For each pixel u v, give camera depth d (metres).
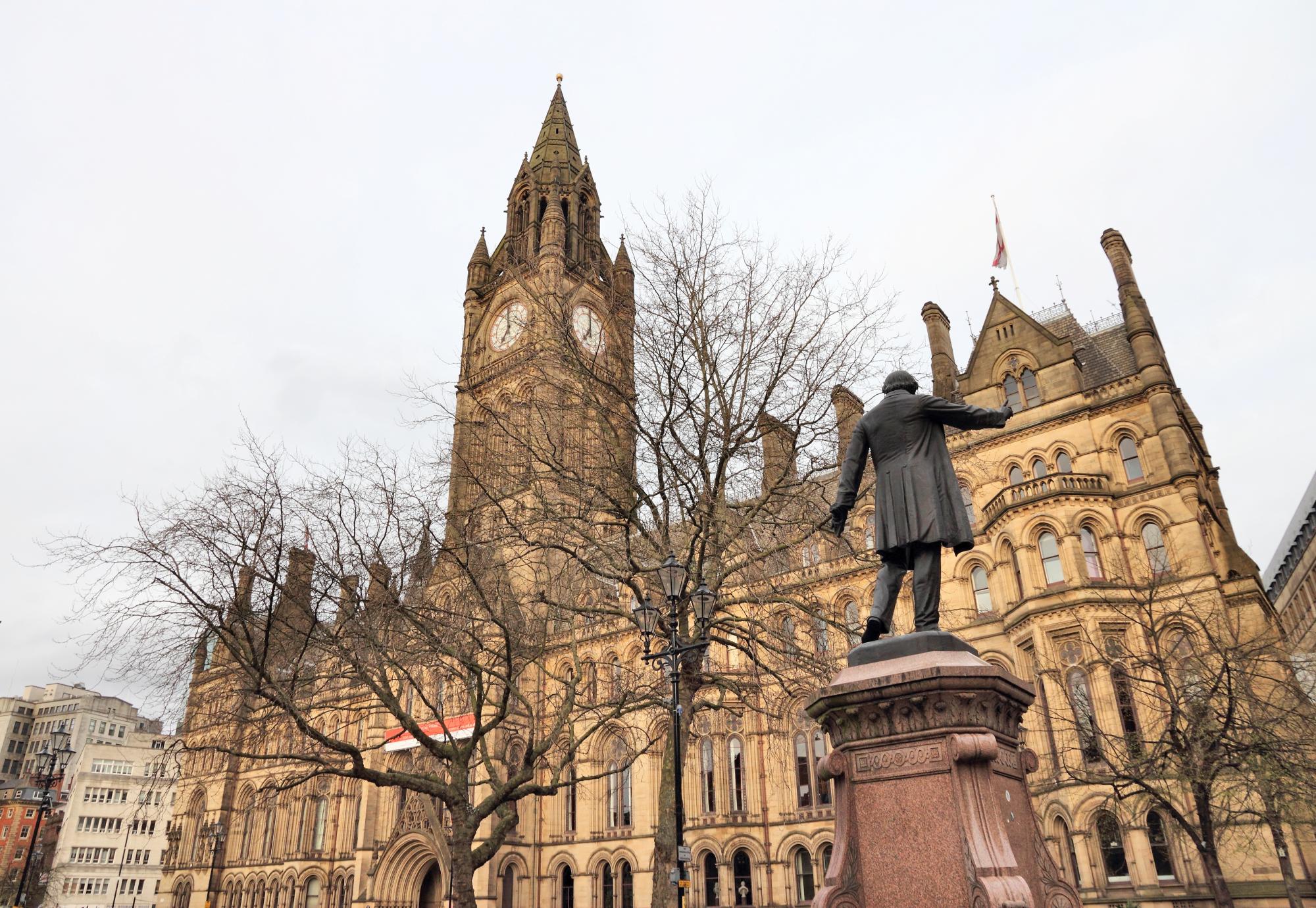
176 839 76.06
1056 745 33.97
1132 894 31.31
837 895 7.70
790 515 27.27
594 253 66.12
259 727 21.95
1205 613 31.27
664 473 24.38
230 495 18.73
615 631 49.72
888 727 8.09
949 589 42.72
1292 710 21.78
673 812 21.94
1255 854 29.42
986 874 7.05
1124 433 40.16
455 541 23.23
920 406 9.45
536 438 25.28
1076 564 36.47
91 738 131.12
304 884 64.06
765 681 32.97
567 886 52.81
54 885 85.69
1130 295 41.91
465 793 21.48
